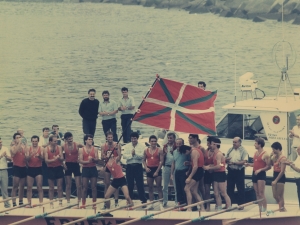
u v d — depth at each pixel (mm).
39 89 75188
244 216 28719
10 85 77250
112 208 30172
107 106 34844
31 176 30281
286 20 89562
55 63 88125
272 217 28609
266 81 74312
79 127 61344
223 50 88750
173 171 29609
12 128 62594
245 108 32625
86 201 31812
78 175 30375
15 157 30203
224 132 33375
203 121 30391
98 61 88625
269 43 87250
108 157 29312
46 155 30062
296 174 29484
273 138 32062
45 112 66375
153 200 30141
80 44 98375
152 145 29688
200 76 78625
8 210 29328
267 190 31625
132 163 29953
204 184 29688
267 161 28719
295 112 32250
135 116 30562
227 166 29969
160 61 87062
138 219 28359
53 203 30844
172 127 30453
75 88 75500
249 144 32844
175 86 30609
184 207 28422
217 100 66938
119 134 37094
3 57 91500
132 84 76312
